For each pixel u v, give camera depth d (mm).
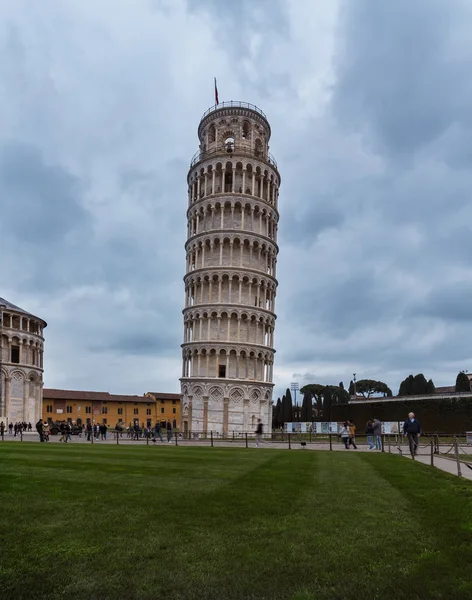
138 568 8430
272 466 23812
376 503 13734
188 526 11031
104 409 155000
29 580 7934
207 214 90125
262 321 87500
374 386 180250
